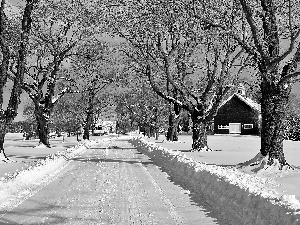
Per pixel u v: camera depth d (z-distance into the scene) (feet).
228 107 220.64
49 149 100.22
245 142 130.00
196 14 48.39
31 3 64.80
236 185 24.63
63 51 106.93
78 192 31.42
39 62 107.24
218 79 78.89
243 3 44.06
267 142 44.32
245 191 22.72
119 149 100.32
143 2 57.82
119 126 345.72
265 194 21.21
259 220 18.88
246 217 20.43
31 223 21.39
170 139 141.28
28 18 64.95
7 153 80.02
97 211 24.39
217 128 223.51
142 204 26.53
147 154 77.51
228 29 47.26
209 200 27.17
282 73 45.85
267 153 44.06
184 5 49.78
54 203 26.99
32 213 23.91
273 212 18.31
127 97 217.77
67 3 95.40
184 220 22.03
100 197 29.14
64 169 48.93
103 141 172.76
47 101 109.60
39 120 108.58
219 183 27.58
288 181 34.65
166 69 79.41
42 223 21.38
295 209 17.33
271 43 45.96
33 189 33.04
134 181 37.65
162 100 179.32
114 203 26.89
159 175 42.34
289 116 172.96
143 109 185.98
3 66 60.85
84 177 40.83
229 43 69.31
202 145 81.25
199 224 21.09
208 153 74.38
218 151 81.00
